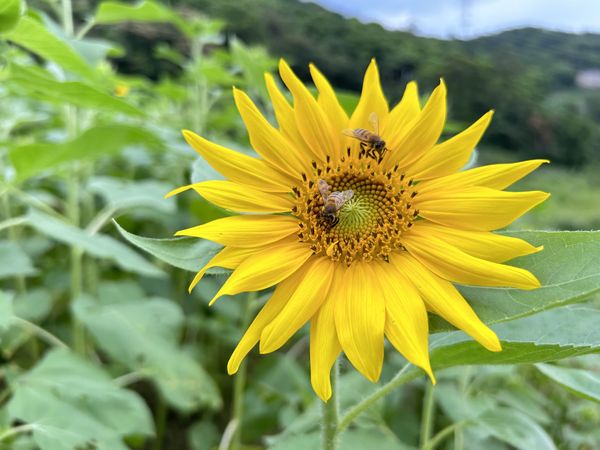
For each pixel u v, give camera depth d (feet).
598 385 0.58
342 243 0.52
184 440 1.17
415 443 0.95
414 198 0.53
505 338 0.55
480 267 0.47
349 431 0.75
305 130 0.57
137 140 0.93
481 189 0.51
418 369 0.55
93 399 0.80
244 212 0.53
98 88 0.83
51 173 1.11
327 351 0.48
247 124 0.54
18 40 0.79
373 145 0.56
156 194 1.12
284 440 0.68
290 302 0.48
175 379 0.93
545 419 0.86
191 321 1.18
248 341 0.49
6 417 0.73
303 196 0.54
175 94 1.56
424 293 0.48
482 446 0.91
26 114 1.44
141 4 1.08
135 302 1.00
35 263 1.31
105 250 0.89
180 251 0.52
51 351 0.81
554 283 0.47
